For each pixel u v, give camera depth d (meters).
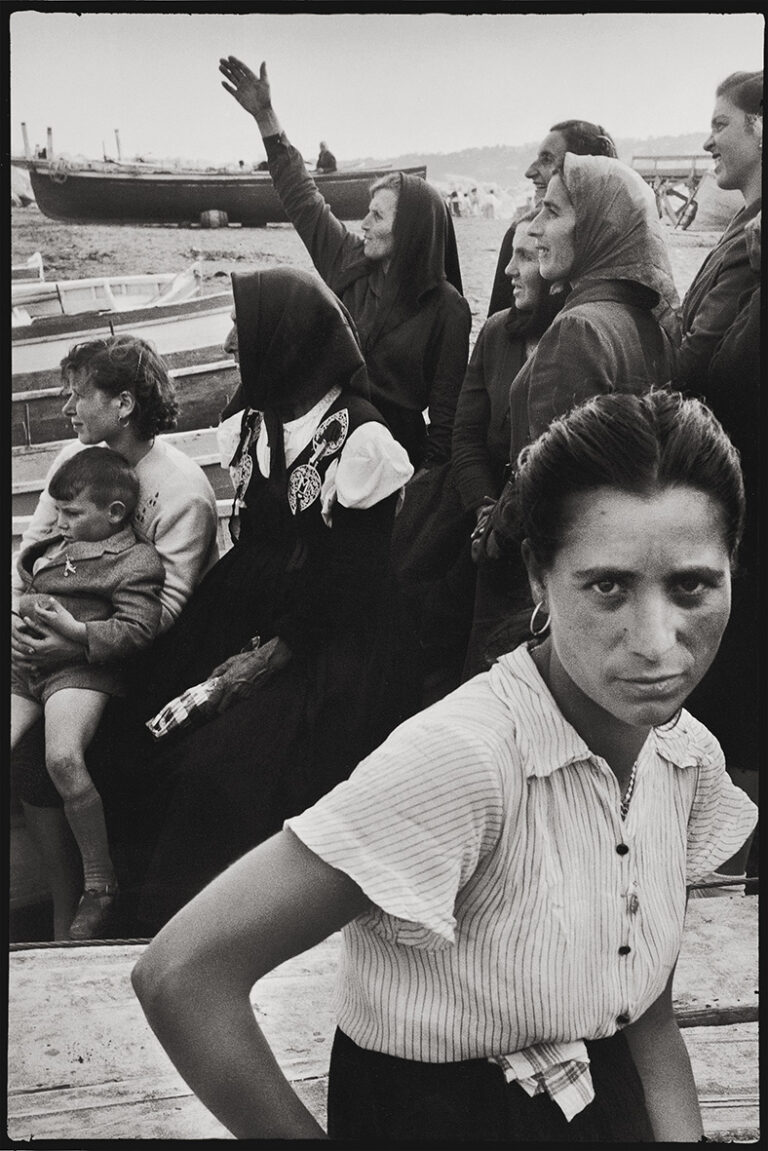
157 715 2.08
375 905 1.03
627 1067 1.20
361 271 2.05
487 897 1.03
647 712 1.04
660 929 1.13
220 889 1.01
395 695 2.07
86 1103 1.92
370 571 2.07
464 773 1.00
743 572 2.03
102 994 1.97
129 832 2.08
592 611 1.03
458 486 2.07
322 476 2.06
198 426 2.07
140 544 2.07
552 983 1.04
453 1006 1.06
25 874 2.07
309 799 2.07
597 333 2.04
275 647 2.07
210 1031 1.00
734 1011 2.00
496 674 1.09
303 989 1.96
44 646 2.06
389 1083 1.11
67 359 2.04
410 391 2.06
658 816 1.14
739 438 2.03
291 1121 1.03
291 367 2.06
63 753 2.07
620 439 1.02
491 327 2.06
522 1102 1.09
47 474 2.05
